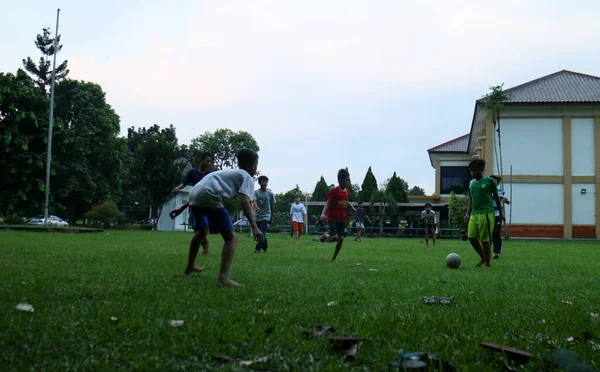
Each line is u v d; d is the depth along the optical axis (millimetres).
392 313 3633
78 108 47250
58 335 2826
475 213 8664
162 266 7234
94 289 4637
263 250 12500
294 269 7176
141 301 3994
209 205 5215
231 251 5246
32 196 38125
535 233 36188
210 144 71938
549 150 36344
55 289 4539
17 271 6039
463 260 10383
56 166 38906
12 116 35562
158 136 44531
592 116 35781
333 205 9359
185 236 23078
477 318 3518
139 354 2547
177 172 44125
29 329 2939
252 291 4742
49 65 45844
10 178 35781
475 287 5406
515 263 9664
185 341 2775
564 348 2736
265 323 3268
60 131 37281
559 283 5988
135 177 45281
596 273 7457
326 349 2686
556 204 36156
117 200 51750
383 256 10961
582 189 35844
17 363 2365
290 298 4359
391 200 41406
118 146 51031
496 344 2688
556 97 36500
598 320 3520
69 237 18031
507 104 35688
